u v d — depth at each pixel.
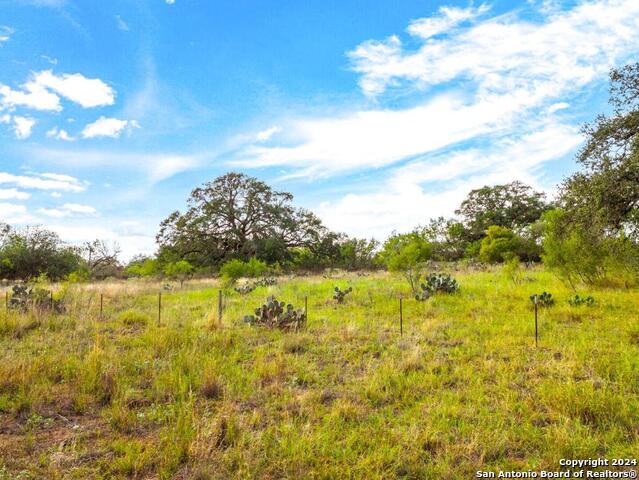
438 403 5.27
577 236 12.14
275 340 9.02
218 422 4.55
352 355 7.68
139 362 7.06
